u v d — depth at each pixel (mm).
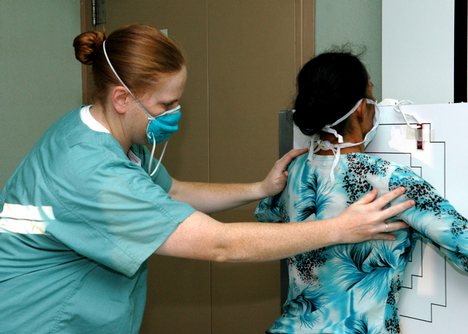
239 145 2020
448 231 1029
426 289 1215
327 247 1198
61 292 1201
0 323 1198
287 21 1851
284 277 1537
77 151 1142
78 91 2572
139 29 1144
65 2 2482
